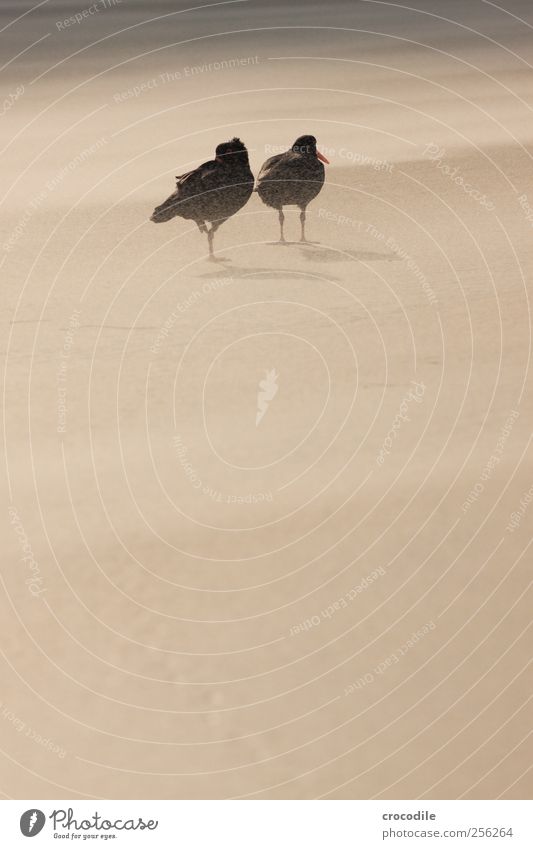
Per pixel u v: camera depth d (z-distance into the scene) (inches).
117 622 270.8
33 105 948.0
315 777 224.8
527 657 255.1
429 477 330.0
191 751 231.3
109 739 235.0
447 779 223.8
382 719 237.6
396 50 1221.7
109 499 323.6
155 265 547.2
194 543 302.2
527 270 522.9
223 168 551.2
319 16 1491.1
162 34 1311.5
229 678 251.6
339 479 331.0
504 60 1162.6
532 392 382.9
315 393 386.3
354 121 895.7
